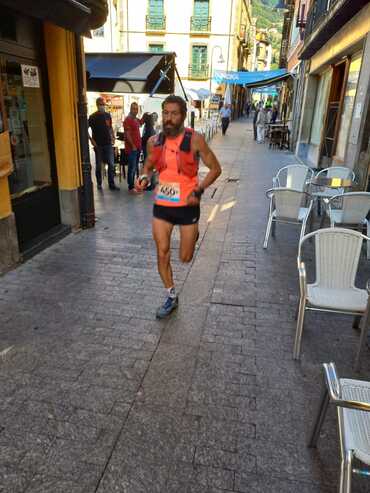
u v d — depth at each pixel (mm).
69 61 4988
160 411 2426
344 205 4781
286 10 23422
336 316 3547
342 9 7492
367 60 6898
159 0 30219
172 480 2000
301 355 2998
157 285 4031
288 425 2354
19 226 4621
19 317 3387
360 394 1958
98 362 2848
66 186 5371
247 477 2025
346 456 1676
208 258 4773
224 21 30375
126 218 6285
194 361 2889
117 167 10023
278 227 6023
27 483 1962
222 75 22984
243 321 3426
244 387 2648
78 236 5422
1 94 3830
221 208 7062
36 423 2312
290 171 6645
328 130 10828
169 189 3049
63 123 5117
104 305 3615
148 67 9023
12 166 4102
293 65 19438
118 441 2209
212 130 21062
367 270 4488
